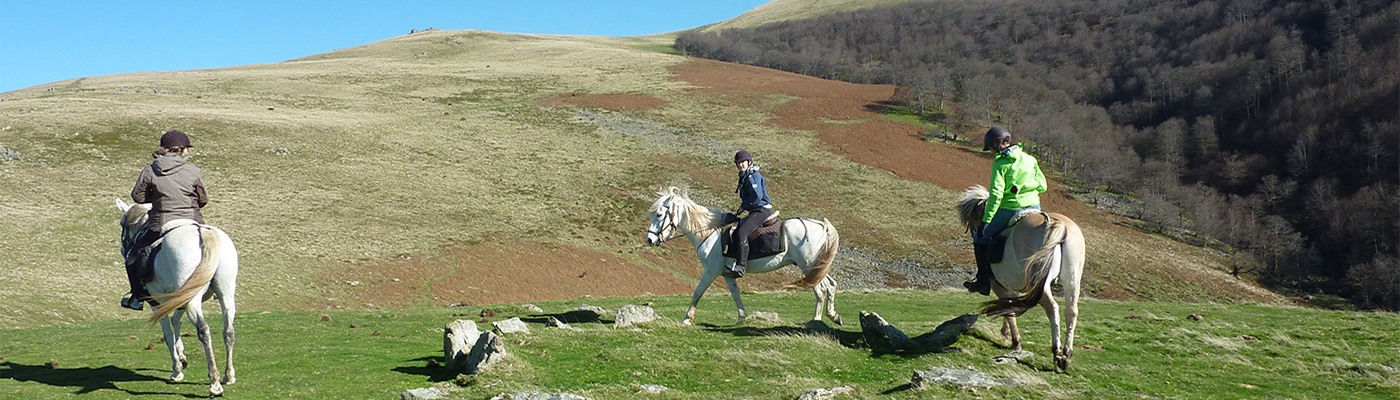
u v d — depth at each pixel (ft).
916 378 24.32
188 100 250.37
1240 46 409.28
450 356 29.22
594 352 30.32
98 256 108.17
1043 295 26.18
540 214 172.76
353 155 196.13
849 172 231.50
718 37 568.82
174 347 27.32
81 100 228.63
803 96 330.13
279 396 24.75
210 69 366.22
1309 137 286.05
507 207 173.37
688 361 28.04
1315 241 224.94
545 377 26.37
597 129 260.42
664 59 426.51
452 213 162.91
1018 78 407.85
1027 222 27.32
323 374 28.22
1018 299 26.48
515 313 51.11
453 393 24.41
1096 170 262.67
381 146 208.54
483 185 187.01
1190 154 319.06
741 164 38.40
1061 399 23.11
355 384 26.63
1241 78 360.07
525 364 27.14
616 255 156.87
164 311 23.39
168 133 26.22
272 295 102.78
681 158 232.12
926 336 31.63
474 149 218.79
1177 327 39.32
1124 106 389.80
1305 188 261.44
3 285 87.86
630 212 184.85
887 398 23.16
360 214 152.76
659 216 39.40
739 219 38.47
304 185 165.99
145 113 208.13
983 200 31.60
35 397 24.70
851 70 473.67
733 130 271.69
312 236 134.41
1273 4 446.60
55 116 197.16
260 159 180.24
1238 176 288.51
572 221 172.24
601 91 322.55
